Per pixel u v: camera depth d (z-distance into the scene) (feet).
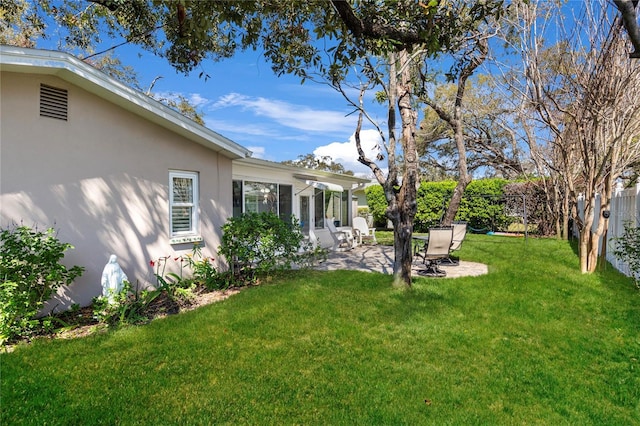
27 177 18.60
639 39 5.89
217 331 16.35
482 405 10.93
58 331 16.51
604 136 26.61
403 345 15.06
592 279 25.72
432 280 26.22
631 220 25.29
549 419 10.26
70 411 10.35
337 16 12.50
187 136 26.48
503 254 38.50
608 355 14.21
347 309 19.51
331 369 13.02
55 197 19.61
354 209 77.51
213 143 27.43
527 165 65.26
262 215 27.78
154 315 18.78
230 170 30.50
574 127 30.19
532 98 28.32
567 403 11.07
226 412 10.45
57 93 19.69
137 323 17.38
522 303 20.62
